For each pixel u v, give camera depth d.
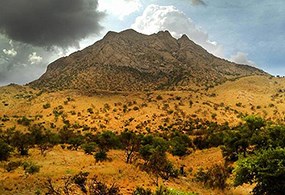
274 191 28.22
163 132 144.62
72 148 87.62
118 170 39.16
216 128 135.50
